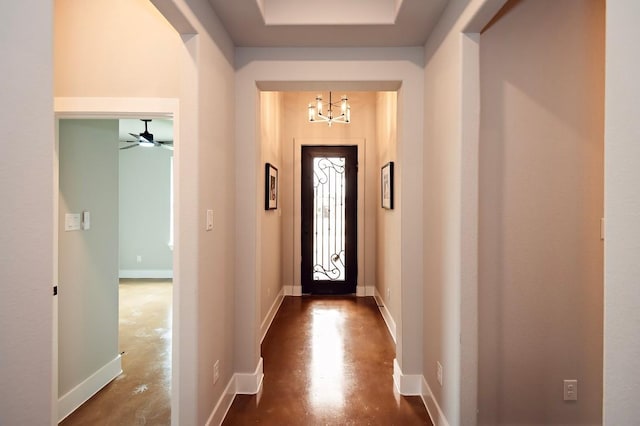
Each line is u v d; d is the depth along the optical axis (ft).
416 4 6.57
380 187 15.07
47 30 2.84
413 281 8.21
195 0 5.83
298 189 17.20
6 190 2.59
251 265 8.36
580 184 6.52
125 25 6.88
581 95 6.50
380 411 7.63
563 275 6.54
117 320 9.05
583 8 6.48
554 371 6.57
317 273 17.44
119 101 6.82
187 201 5.94
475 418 6.00
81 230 7.88
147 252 21.76
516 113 6.50
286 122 17.20
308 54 8.23
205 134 6.30
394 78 8.20
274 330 12.53
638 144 2.49
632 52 2.53
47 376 2.90
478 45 5.97
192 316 5.93
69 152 7.54
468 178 5.98
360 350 10.82
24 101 2.68
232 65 8.01
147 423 7.07
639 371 2.48
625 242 2.58
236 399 8.07
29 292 2.76
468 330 6.01
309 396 8.21
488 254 6.55
